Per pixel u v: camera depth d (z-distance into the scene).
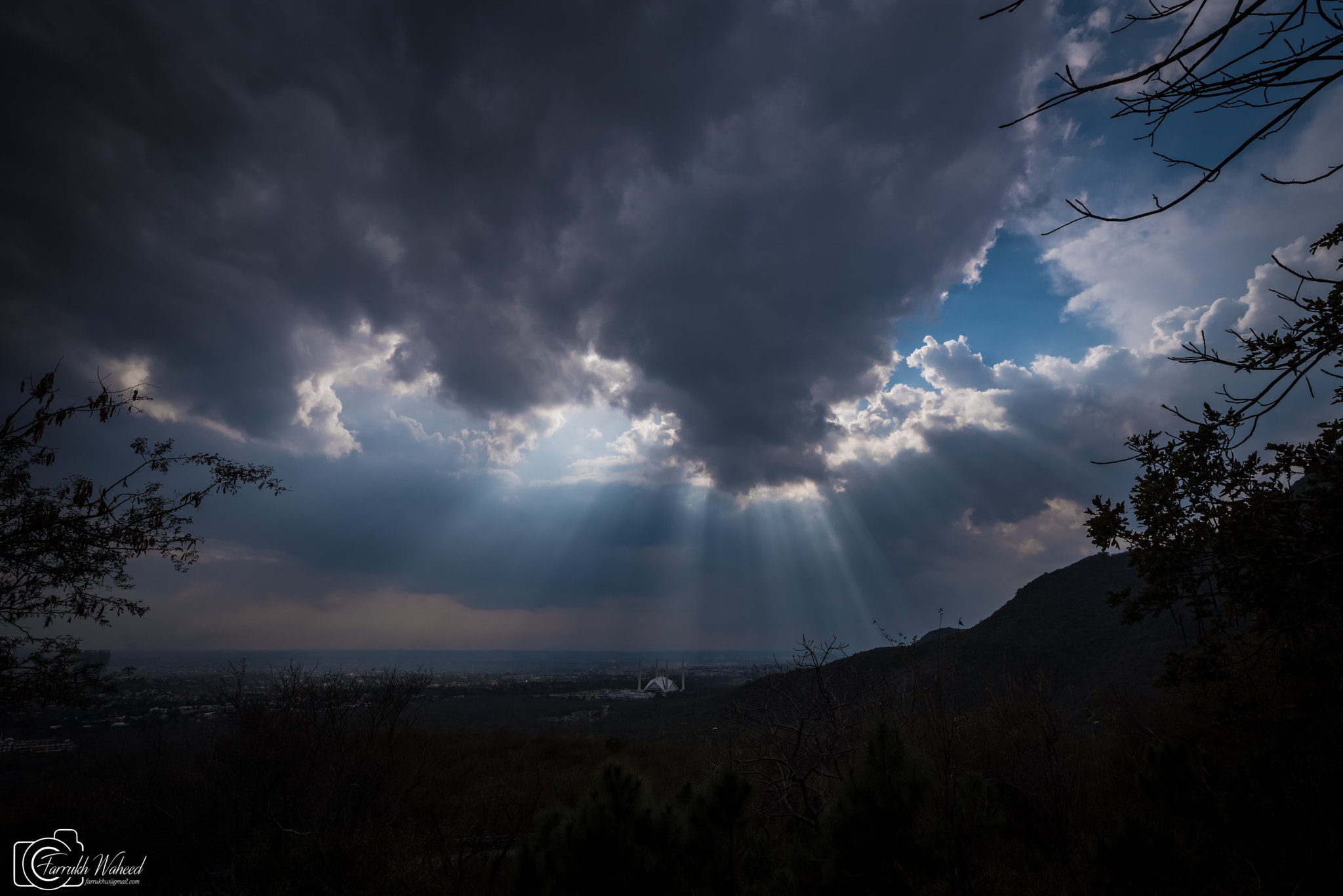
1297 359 3.77
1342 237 4.08
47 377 5.46
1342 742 4.42
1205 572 4.78
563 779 14.68
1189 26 2.26
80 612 5.50
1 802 10.35
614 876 4.37
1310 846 4.56
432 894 6.07
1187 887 4.87
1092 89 2.29
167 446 6.16
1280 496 4.36
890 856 4.72
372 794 9.55
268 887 6.44
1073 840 6.65
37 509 5.38
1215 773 5.73
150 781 9.51
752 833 5.79
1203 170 2.48
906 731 6.10
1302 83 2.24
